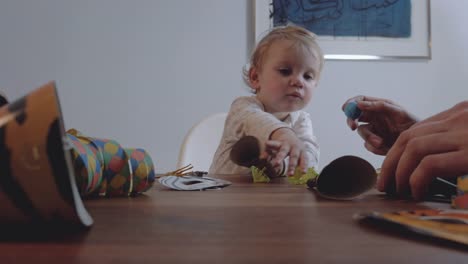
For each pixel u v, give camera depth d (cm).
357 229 23
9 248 18
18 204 21
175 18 169
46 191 21
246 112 99
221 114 134
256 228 23
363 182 42
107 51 167
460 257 17
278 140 80
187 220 26
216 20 170
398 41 173
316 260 17
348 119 69
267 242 20
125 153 40
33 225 22
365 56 171
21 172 20
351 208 32
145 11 168
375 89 173
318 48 117
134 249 18
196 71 170
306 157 77
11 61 165
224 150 106
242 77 161
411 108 176
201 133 129
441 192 39
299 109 113
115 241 20
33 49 166
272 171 69
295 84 110
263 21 168
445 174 37
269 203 34
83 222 22
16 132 20
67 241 20
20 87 165
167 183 48
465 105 46
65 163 21
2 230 22
